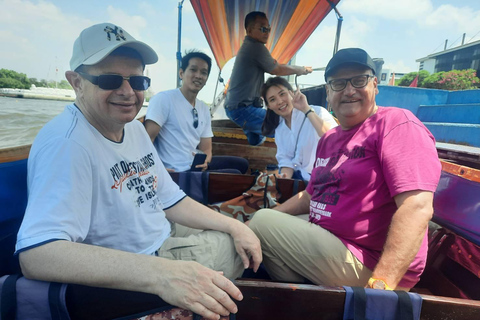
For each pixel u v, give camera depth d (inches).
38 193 32.5
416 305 33.0
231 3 151.6
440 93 200.2
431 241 63.8
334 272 48.1
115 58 38.7
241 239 47.1
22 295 30.3
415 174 40.9
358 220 47.0
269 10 159.6
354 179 47.8
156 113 92.2
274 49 212.7
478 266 52.1
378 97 199.5
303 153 97.0
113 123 40.6
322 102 153.1
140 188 44.7
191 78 95.6
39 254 30.0
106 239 40.5
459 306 33.2
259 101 147.7
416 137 43.3
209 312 31.8
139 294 32.0
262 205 76.2
